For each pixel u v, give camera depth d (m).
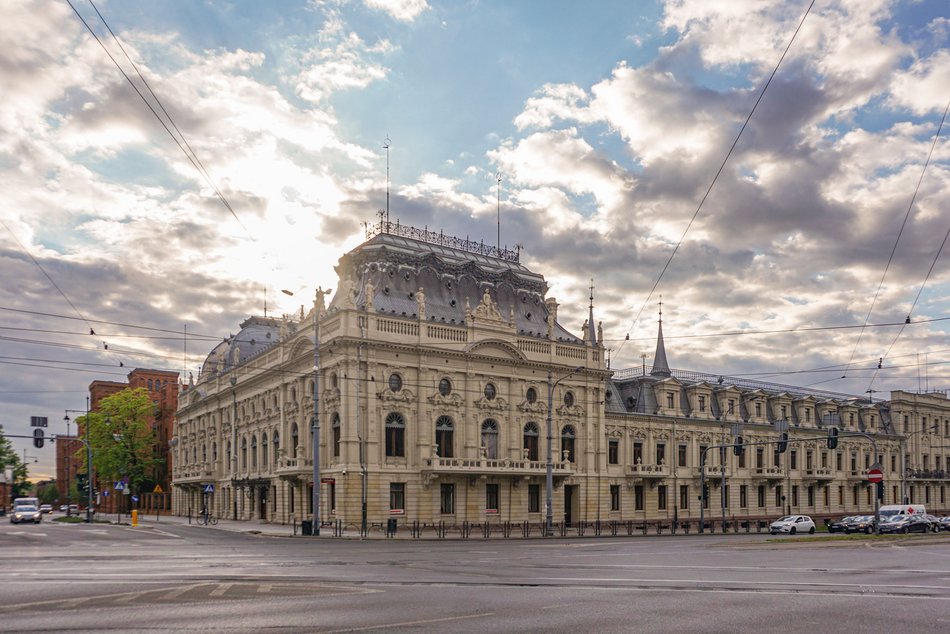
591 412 75.31
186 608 16.83
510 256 80.50
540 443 70.81
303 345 68.38
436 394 64.75
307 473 65.44
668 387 85.25
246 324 102.38
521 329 73.75
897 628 14.47
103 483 135.25
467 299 71.00
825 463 98.75
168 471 125.25
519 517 68.44
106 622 15.12
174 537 48.50
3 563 28.22
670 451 83.12
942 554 33.34
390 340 62.88
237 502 86.12
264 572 24.73
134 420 113.12
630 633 13.96
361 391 61.31
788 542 41.62
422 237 73.81
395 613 16.12
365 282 67.69
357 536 52.00
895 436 108.00
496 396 68.56
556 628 14.41
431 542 45.50
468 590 19.86
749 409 92.38
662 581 21.92
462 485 65.31
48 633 14.04
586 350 75.69
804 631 14.16
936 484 113.81
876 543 41.19
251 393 82.31
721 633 13.97
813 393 103.19
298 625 14.73
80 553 33.50
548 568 26.27
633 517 78.44
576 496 73.31
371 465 60.56
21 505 80.00
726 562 28.84
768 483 91.50
